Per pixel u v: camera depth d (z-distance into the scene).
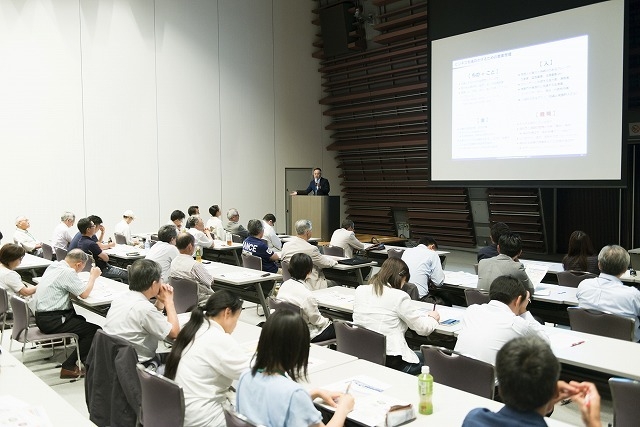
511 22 7.80
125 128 10.30
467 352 2.90
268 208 12.42
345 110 12.98
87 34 9.84
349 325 3.46
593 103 7.02
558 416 3.76
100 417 2.81
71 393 4.20
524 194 10.36
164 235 6.08
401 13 11.62
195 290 4.93
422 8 11.12
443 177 8.86
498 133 8.06
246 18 11.89
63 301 4.43
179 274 5.27
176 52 10.91
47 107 9.47
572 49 7.18
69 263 4.49
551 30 7.38
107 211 10.14
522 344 1.55
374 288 3.52
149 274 3.38
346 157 13.46
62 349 5.21
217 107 11.52
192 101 11.16
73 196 9.77
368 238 11.71
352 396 2.32
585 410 1.51
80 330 4.45
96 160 10.00
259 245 6.79
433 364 2.87
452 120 8.66
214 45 11.43
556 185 7.44
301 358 2.02
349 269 6.48
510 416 1.53
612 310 3.80
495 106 8.07
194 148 11.21
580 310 3.79
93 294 4.64
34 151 9.37
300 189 13.00
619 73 6.76
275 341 1.99
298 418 1.90
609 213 9.92
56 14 9.51
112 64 10.13
